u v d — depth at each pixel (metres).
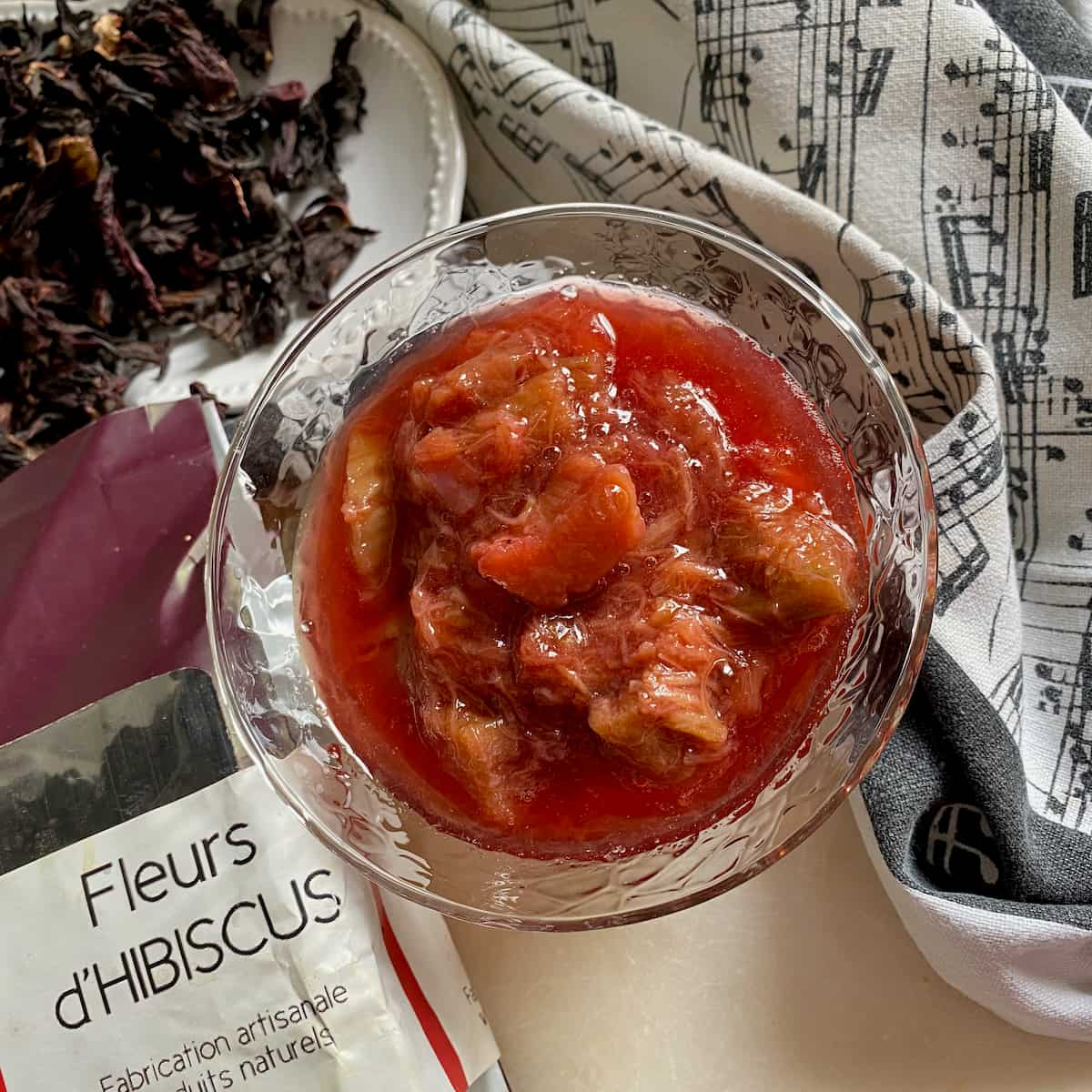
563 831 0.20
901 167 0.24
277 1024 0.21
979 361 0.23
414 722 0.20
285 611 0.22
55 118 0.26
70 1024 0.21
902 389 0.24
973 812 0.22
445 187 0.26
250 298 0.27
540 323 0.21
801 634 0.19
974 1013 0.23
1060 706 0.23
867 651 0.21
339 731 0.21
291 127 0.27
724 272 0.22
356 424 0.21
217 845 0.22
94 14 0.27
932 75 0.23
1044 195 0.23
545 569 0.18
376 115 0.28
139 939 0.21
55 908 0.22
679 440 0.20
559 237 0.22
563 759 0.19
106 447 0.24
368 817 0.21
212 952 0.21
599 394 0.20
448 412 0.20
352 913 0.21
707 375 0.21
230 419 0.27
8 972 0.21
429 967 0.22
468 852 0.21
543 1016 0.23
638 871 0.20
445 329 0.22
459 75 0.26
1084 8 0.26
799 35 0.24
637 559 0.19
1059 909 0.21
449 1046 0.21
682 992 0.23
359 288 0.22
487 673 0.19
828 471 0.21
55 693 0.23
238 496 0.22
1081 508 0.24
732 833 0.20
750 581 0.19
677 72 0.25
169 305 0.27
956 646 0.22
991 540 0.22
